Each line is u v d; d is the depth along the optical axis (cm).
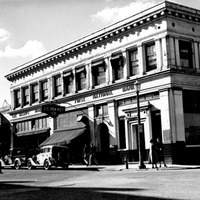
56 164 2792
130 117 2975
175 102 2672
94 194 1108
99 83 3362
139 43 2941
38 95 4194
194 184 1252
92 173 2167
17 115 4609
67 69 3731
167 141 2645
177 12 2764
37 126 4269
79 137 3384
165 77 2706
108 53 3234
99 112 3347
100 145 3325
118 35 3133
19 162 3225
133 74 3027
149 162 2758
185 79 2770
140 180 1491
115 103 3152
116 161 3075
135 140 2977
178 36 2786
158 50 2781
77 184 1475
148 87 2831
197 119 2842
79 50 3566
